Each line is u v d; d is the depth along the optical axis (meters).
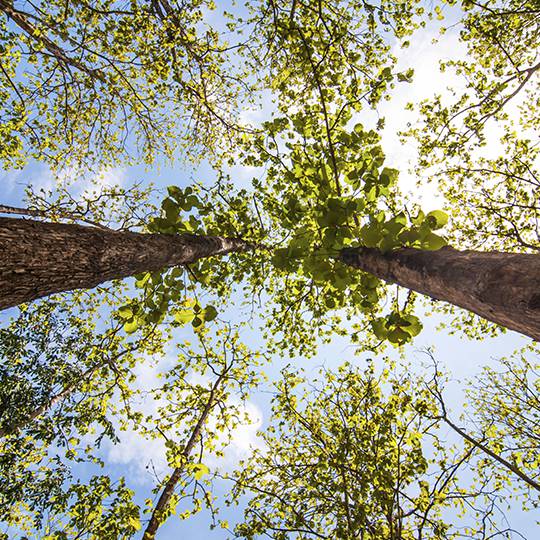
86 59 6.43
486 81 5.62
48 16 5.21
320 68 4.33
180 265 3.41
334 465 5.05
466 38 5.48
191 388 6.90
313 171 3.69
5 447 6.38
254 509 5.34
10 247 1.37
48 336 7.41
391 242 2.29
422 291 2.06
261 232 5.30
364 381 6.14
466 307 1.61
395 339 2.58
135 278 3.32
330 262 3.12
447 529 4.77
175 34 5.80
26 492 6.14
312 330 5.57
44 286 1.54
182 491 5.05
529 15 5.12
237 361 7.15
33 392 6.76
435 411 5.94
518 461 5.60
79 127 7.43
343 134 3.65
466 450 5.82
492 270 1.35
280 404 6.31
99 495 4.77
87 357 6.77
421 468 4.89
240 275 5.61
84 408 6.78
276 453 6.35
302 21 4.71
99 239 1.93
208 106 6.76
